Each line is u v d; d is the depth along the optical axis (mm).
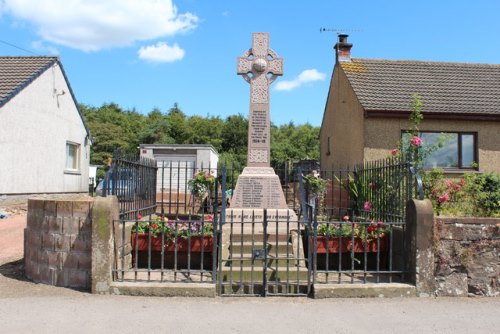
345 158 16641
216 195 9422
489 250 6266
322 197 11242
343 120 16969
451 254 6207
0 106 14812
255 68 9320
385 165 8070
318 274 7016
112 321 4922
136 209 8328
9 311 5227
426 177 8641
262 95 9344
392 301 5883
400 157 7898
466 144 14492
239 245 7211
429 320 5129
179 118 49688
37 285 6324
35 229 6602
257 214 8555
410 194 6582
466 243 6234
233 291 6188
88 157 22125
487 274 6242
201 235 6719
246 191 8914
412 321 5086
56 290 6062
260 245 7246
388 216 7570
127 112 56438
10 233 10969
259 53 9398
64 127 19328
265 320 5047
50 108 18031
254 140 9242
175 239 6379
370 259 7523
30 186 16609
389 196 7637
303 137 48344
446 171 14078
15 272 7156
